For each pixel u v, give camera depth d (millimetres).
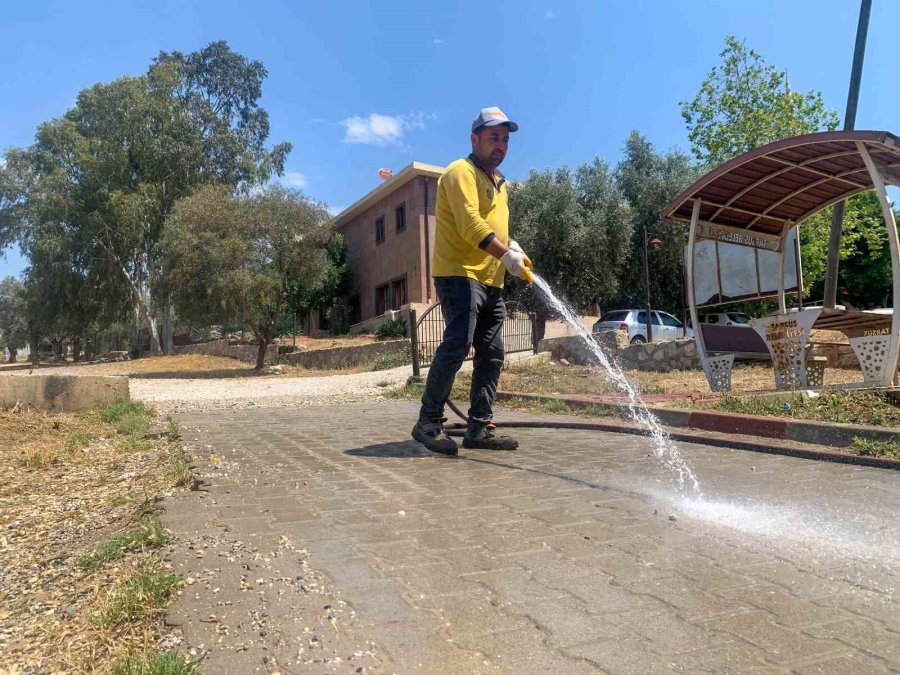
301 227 21391
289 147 35531
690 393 7699
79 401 7227
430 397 4465
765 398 6012
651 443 4984
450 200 4141
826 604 1904
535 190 21547
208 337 38781
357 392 10508
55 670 1600
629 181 24031
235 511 2873
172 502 3055
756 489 3352
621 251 21953
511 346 14680
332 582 2029
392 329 23109
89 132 30562
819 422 4805
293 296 28125
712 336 7957
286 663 1537
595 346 4309
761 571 2170
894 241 5941
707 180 7137
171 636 1694
